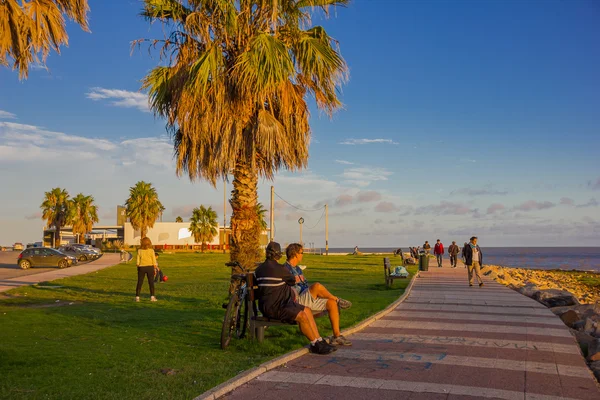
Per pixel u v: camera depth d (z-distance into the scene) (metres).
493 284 19.83
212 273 27.84
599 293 31.59
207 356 6.86
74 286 19.30
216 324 9.64
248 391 5.26
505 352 7.11
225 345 7.32
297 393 5.19
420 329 9.04
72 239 100.31
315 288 7.96
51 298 14.95
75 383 5.50
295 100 12.21
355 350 7.21
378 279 22.94
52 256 34.94
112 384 5.47
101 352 7.12
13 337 8.34
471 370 6.11
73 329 9.16
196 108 11.55
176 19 12.00
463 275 25.20
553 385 5.49
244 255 12.00
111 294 16.22
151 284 14.12
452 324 9.62
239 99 11.61
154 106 12.35
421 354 6.96
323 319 10.03
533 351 7.17
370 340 7.98
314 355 6.88
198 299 14.39
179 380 5.60
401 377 5.79
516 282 23.88
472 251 18.53
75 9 8.68
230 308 7.49
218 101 11.45
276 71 10.92
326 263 40.03
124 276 25.16
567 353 7.05
